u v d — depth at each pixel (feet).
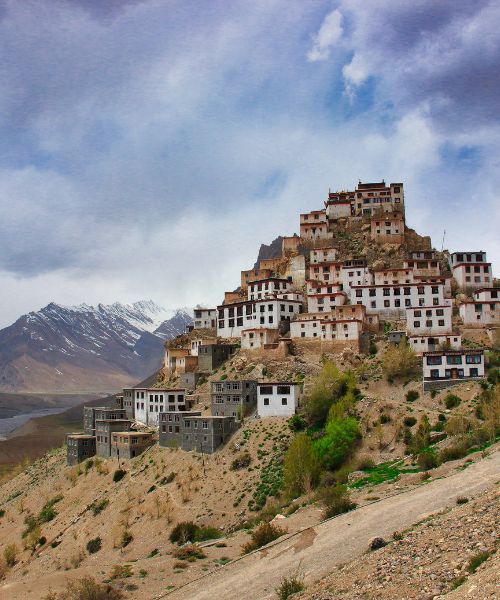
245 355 550.36
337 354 512.63
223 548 234.79
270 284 606.96
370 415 407.23
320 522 220.43
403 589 125.18
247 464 401.29
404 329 533.55
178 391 531.09
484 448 279.28
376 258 645.10
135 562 233.76
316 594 144.25
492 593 104.47
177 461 440.04
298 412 442.50
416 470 288.30
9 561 410.31
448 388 423.23
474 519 151.33
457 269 599.98
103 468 486.38
